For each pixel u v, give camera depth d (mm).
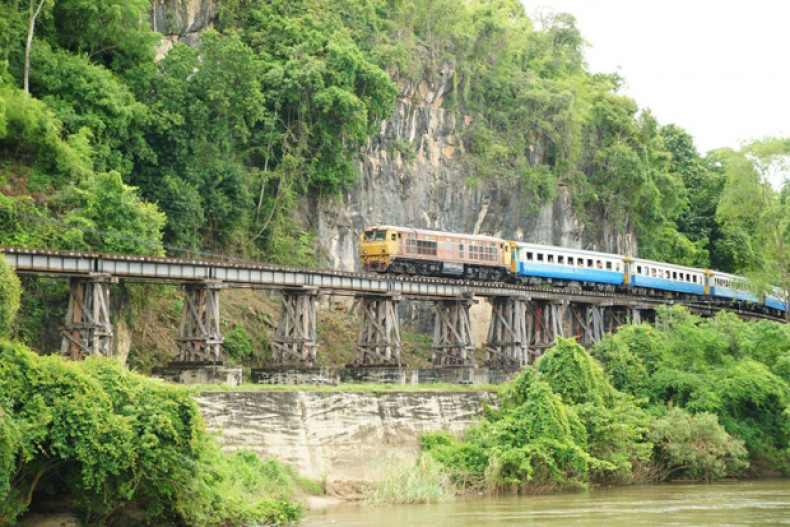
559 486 61469
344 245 100062
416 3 117812
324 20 102375
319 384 63031
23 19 76312
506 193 114875
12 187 68562
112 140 77875
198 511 42281
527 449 59812
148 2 88188
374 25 108500
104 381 41219
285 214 94875
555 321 89812
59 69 76188
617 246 130500
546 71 141375
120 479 39750
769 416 76438
